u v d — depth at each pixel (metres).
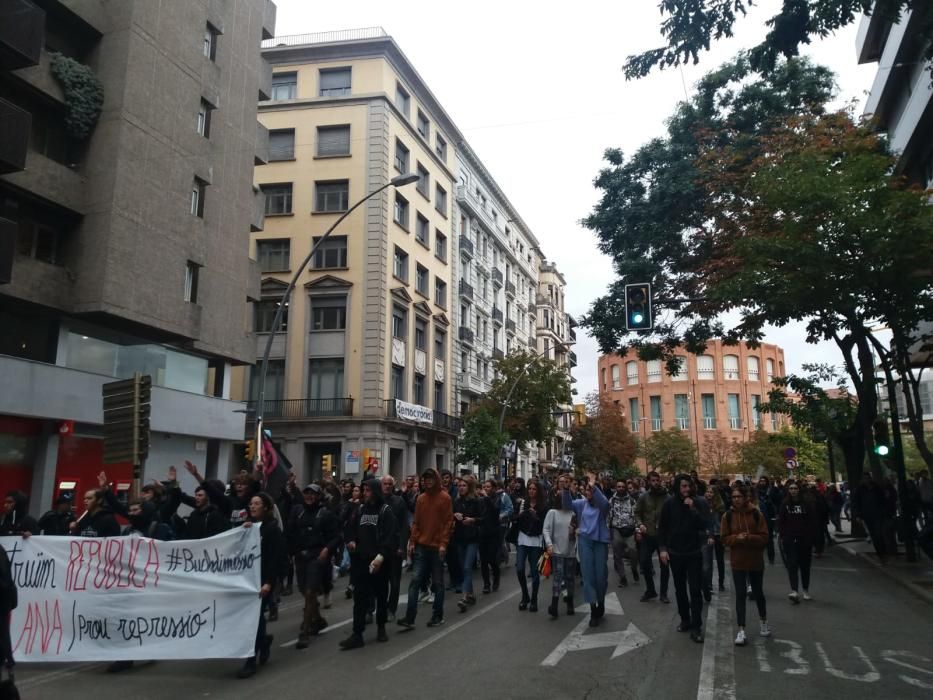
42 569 7.71
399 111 37.66
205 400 23.02
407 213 38.28
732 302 15.77
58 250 18.36
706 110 20.95
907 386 14.08
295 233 35.75
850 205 13.51
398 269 37.34
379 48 36.44
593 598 9.27
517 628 9.08
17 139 15.69
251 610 7.30
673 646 7.99
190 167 21.19
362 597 8.27
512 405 42.44
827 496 25.20
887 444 17.33
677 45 9.15
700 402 76.12
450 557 12.41
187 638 7.33
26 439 17.44
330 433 33.62
